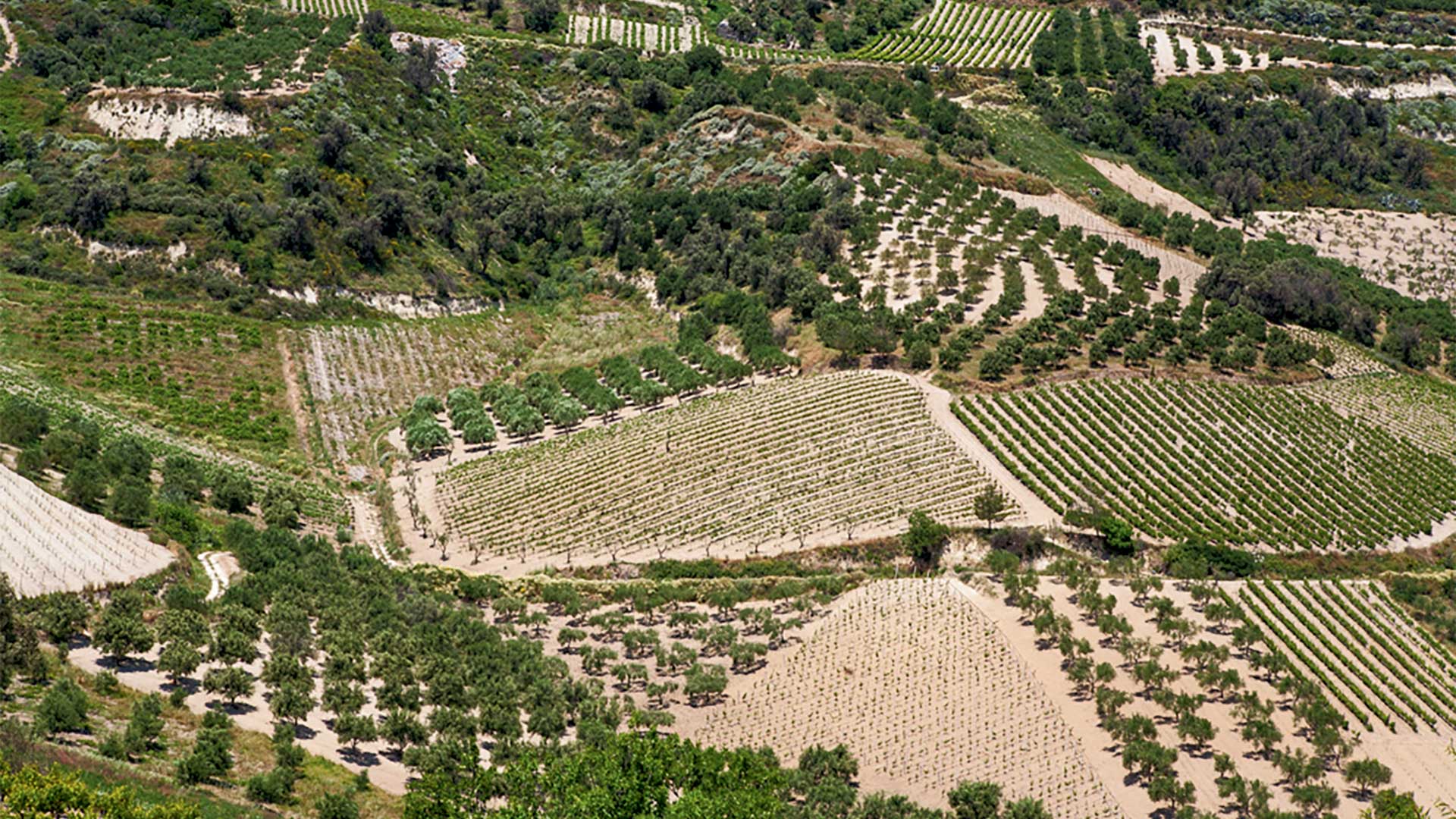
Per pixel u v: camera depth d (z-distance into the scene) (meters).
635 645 126.00
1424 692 128.12
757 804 91.25
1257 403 176.62
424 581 136.25
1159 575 142.25
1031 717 116.25
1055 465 157.00
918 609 131.00
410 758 98.56
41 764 82.12
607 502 153.12
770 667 124.44
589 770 94.62
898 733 114.88
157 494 139.12
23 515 119.31
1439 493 166.75
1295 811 106.62
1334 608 140.00
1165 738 114.25
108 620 102.12
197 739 92.19
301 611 116.88
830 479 153.50
